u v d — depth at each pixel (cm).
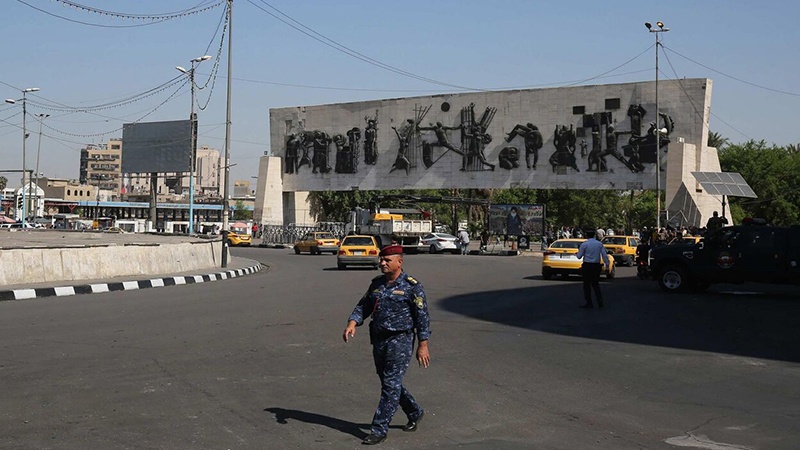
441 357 1116
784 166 7625
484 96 6241
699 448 677
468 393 878
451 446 663
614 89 5719
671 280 2248
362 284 2453
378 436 657
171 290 2169
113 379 898
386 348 672
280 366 1009
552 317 1638
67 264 2194
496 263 3856
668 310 1784
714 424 763
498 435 704
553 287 2414
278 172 7306
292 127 7269
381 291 679
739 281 2134
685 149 5325
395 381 665
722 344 1288
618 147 5706
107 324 1380
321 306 1752
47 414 733
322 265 3753
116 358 1034
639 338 1346
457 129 6369
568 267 2695
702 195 5444
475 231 7862
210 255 3119
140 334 1262
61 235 5019
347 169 6950
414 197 5694
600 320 1592
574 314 1692
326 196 9469
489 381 951
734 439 709
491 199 8425
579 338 1338
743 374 1034
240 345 1170
